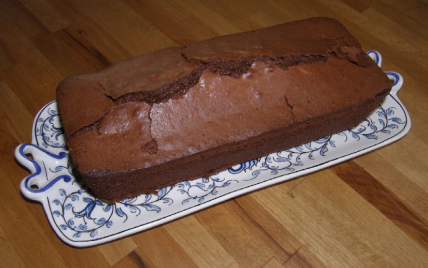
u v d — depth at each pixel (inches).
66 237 14.8
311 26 17.9
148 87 15.2
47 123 17.5
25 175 17.2
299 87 16.1
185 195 16.1
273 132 15.9
